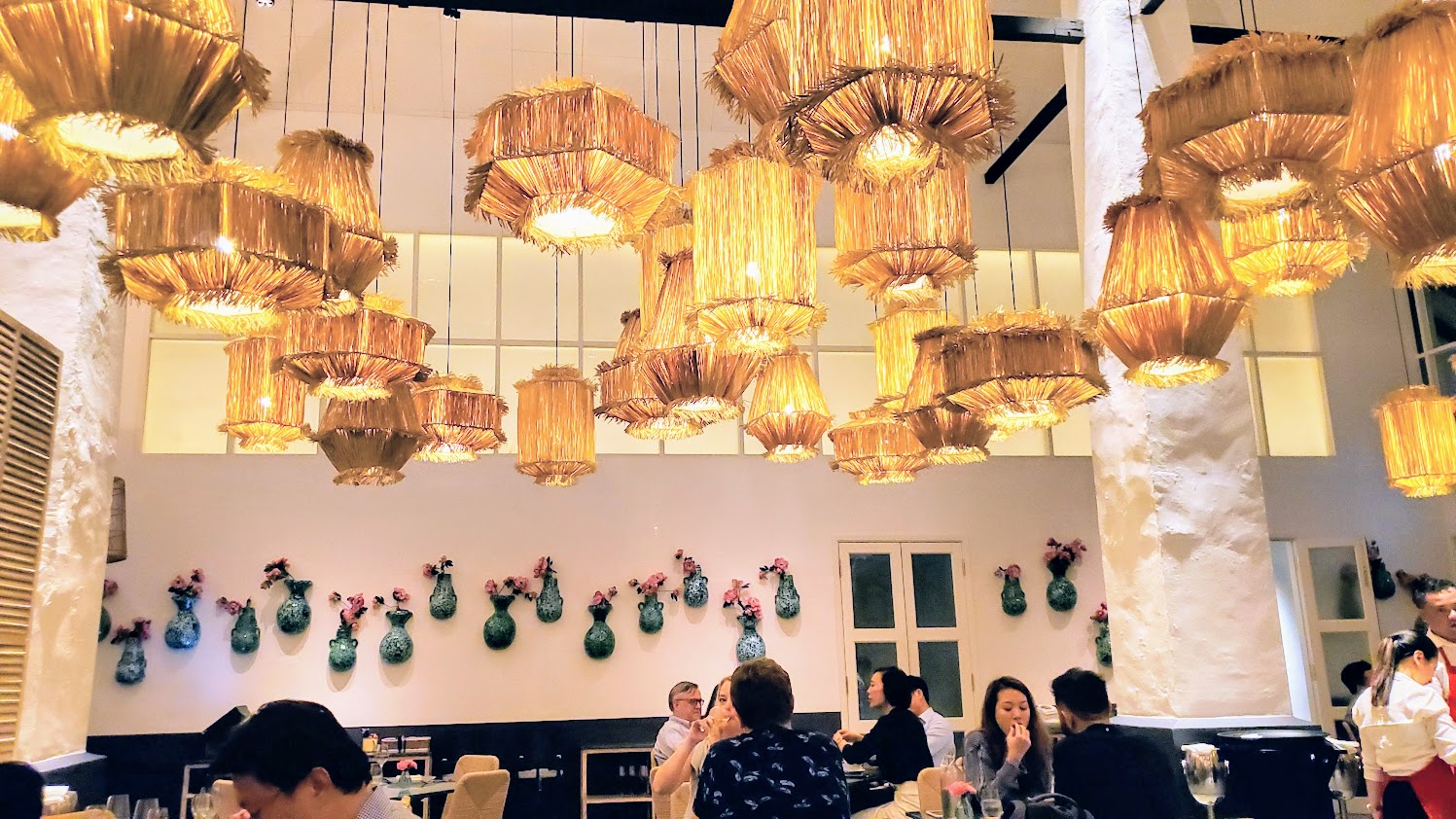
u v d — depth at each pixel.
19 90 2.29
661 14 6.02
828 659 9.02
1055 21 6.25
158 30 2.26
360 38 8.73
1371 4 8.26
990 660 9.20
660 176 3.49
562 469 5.88
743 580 9.06
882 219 4.04
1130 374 3.94
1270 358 9.94
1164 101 3.49
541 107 3.35
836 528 9.28
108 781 7.92
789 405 5.40
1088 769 3.52
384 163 9.29
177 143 2.43
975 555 9.38
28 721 4.29
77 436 4.67
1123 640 5.69
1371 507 9.69
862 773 5.43
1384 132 2.47
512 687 8.61
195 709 8.18
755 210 3.45
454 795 5.32
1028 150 10.24
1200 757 3.40
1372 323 10.06
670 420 5.21
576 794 8.46
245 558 8.48
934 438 5.11
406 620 8.53
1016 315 4.29
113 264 3.05
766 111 3.12
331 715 1.94
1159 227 3.74
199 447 8.70
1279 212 3.79
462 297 9.34
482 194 3.52
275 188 3.08
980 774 3.99
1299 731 5.02
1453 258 2.59
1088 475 9.68
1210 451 5.59
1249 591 5.45
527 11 5.99
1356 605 9.47
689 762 4.30
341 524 8.66
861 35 2.55
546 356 9.40
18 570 4.12
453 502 8.85
